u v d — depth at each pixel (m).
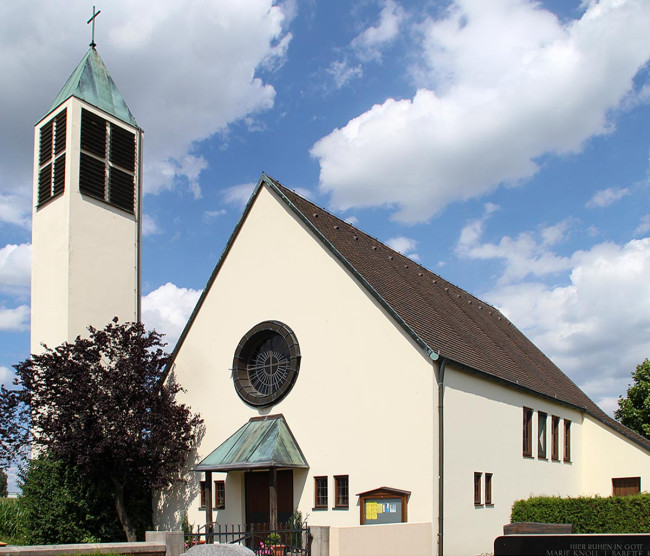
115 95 31.92
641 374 40.66
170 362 27.06
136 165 31.62
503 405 25.00
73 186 28.86
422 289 28.59
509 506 24.39
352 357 22.22
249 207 26.17
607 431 33.12
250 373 25.25
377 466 20.91
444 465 20.33
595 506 22.97
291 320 24.03
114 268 29.81
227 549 13.95
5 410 23.75
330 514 21.44
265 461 21.25
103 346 25.44
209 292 26.78
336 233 26.12
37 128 31.28
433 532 19.50
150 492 26.61
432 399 20.33
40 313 28.95
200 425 25.89
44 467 24.48
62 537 23.81
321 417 22.45
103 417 23.81
